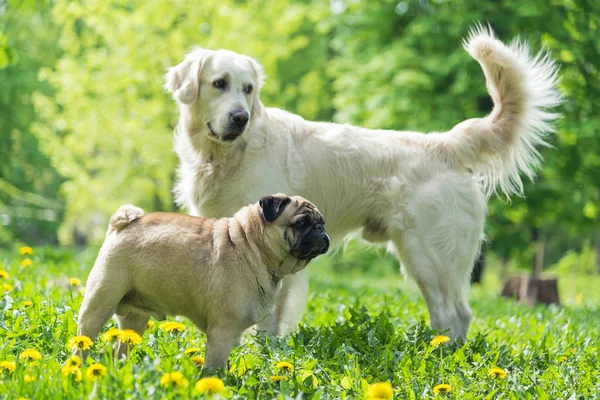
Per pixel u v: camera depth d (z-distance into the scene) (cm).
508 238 2602
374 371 661
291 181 870
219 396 487
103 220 4125
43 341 663
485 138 912
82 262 1523
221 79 834
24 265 1147
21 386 499
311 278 1898
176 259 613
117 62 2397
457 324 889
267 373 618
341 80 2539
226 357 606
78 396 482
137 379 502
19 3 2108
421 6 2347
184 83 850
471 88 2134
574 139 2164
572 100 2150
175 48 2364
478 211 911
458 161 911
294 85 3831
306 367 646
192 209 881
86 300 614
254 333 834
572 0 2150
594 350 833
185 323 825
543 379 680
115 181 2611
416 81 2214
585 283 3294
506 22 2092
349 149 895
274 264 639
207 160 854
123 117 2444
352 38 2483
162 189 2573
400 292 1396
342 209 904
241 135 824
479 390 636
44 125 2744
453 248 884
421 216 880
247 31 2447
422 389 632
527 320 1119
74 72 2447
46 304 800
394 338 745
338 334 751
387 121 2317
